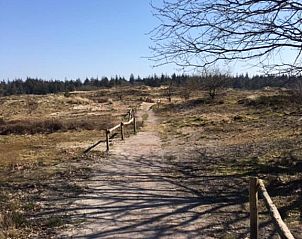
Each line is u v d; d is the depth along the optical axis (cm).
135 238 506
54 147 1575
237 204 659
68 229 548
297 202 628
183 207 648
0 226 552
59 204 686
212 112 3177
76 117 3712
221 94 4409
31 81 12269
